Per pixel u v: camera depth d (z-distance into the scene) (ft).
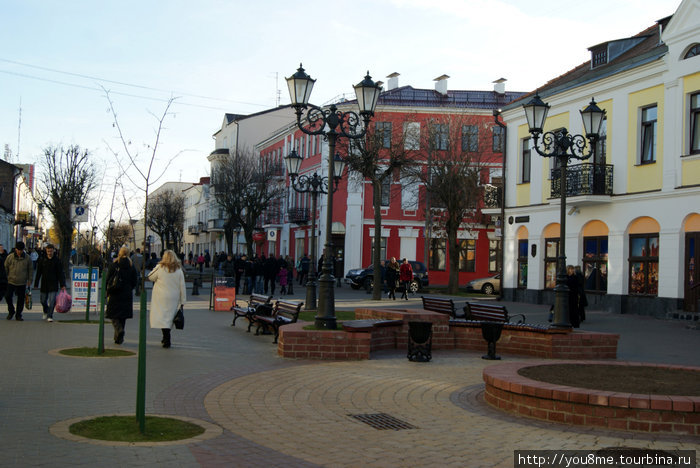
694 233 68.33
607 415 24.20
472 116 137.80
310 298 73.10
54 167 124.67
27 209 205.77
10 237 166.91
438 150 122.83
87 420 22.72
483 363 40.78
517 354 45.42
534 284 92.94
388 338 45.98
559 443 22.15
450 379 34.73
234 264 107.55
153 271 42.45
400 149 115.34
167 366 35.45
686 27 69.26
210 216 274.98
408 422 25.07
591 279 83.10
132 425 22.26
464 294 118.73
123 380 30.63
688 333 58.44
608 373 29.78
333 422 24.77
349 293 119.34
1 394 26.68
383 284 123.34
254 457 19.69
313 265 74.08
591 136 51.03
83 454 18.88
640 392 25.31
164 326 42.01
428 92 163.32
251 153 188.96
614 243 78.64
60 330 49.44
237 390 30.01
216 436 21.81
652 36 88.63
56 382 29.48
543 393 25.40
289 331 40.63
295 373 35.12
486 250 157.07
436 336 47.37
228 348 44.21
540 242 92.12
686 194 68.69
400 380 34.01
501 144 107.14
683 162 69.62
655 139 74.08
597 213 81.30
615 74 78.38
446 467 19.40
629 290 77.20
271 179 167.43
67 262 125.08
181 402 26.91
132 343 43.93
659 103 73.31
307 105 45.60
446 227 129.29
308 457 20.03
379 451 20.94
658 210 72.38
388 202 156.46
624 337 55.67
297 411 26.43
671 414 23.53
